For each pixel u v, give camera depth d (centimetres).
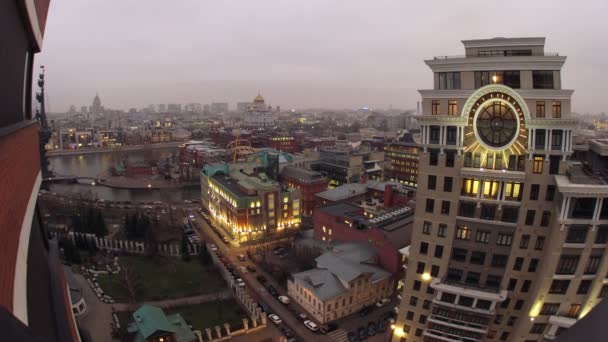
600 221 4925
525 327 5503
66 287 2922
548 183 5391
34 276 2034
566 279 5188
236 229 13975
